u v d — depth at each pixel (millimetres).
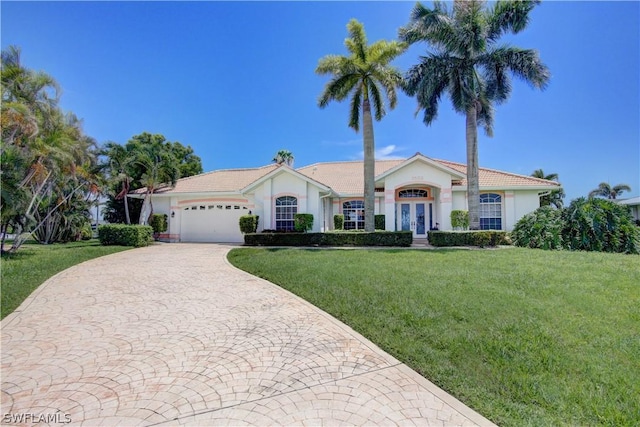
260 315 6348
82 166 19516
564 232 16469
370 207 19016
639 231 15609
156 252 16641
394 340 4977
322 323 5887
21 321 5957
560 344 4715
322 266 10914
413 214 23094
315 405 3320
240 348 4785
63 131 16797
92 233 31391
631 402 3361
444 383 3781
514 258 12281
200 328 5625
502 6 18844
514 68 18828
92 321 5980
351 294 7418
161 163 23203
